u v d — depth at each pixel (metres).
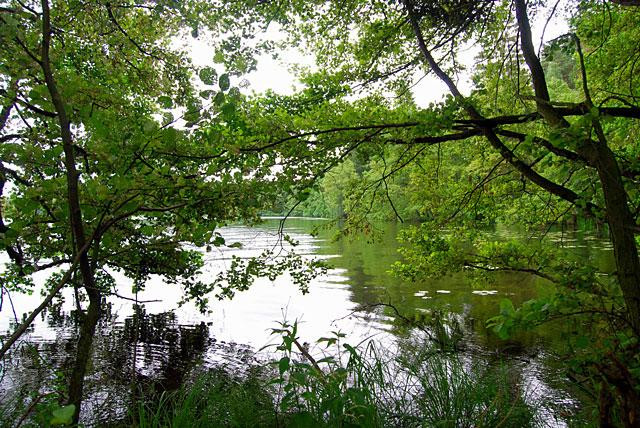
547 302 2.24
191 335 9.02
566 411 4.54
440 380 4.32
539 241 5.04
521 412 3.96
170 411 4.62
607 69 6.67
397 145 4.97
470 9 4.93
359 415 3.15
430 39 5.53
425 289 12.76
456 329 8.68
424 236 5.43
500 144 4.21
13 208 3.22
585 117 2.32
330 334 8.78
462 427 3.73
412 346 7.19
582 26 6.33
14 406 5.09
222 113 1.99
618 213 2.88
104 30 4.42
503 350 7.23
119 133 1.95
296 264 5.32
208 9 4.15
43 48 1.84
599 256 13.77
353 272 16.48
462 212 5.76
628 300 2.78
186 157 2.69
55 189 1.93
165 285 14.55
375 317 9.98
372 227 5.51
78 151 2.44
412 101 5.56
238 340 8.69
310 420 2.79
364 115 4.16
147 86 5.09
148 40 5.28
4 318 9.91
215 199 2.48
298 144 3.84
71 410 1.42
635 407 2.03
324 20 5.46
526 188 5.61
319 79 5.23
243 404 4.29
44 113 2.17
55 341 8.30
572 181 3.79
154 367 7.03
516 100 5.44
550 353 6.96
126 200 2.01
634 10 6.07
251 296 12.73
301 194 3.96
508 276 13.66
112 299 12.38
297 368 2.90
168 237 2.48
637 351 2.23
